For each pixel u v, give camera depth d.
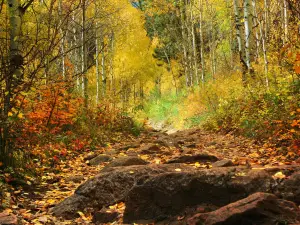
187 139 12.61
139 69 33.97
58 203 5.38
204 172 4.40
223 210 3.57
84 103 13.52
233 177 4.30
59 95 10.05
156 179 4.50
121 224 4.31
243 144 9.50
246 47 14.73
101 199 5.21
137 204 4.51
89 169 7.91
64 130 10.95
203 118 19.05
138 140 13.41
